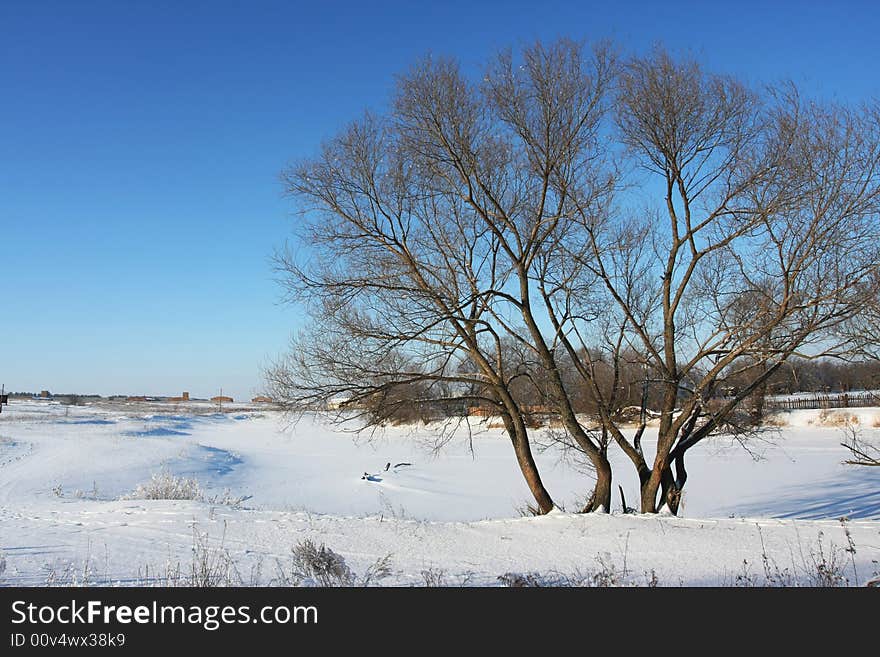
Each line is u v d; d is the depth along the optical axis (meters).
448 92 14.62
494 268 15.81
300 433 72.50
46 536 13.25
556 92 14.38
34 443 47.88
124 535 13.45
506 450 49.09
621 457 37.09
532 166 14.86
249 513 16.64
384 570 9.93
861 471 30.62
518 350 16.67
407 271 15.02
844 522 13.45
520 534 13.45
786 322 13.48
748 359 14.63
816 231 12.82
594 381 15.84
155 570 9.93
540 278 15.73
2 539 12.84
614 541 12.41
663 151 14.05
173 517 15.86
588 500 16.80
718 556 10.99
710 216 13.96
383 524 14.84
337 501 28.91
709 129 13.77
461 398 15.84
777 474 31.22
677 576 9.66
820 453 37.94
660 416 15.91
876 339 12.71
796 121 12.88
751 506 23.03
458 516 24.67
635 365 16.27
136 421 75.38
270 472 39.62
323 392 15.13
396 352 15.52
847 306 12.73
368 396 15.29
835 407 50.78
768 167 13.09
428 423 17.81
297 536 13.52
